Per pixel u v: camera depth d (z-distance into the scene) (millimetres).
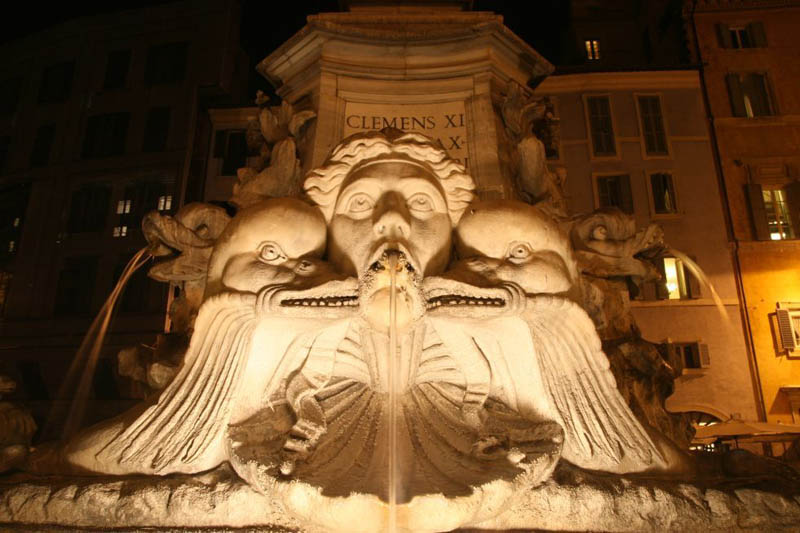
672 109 18797
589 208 18016
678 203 17953
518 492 2340
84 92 20875
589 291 3309
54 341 18047
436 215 2844
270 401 2750
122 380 17203
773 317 16797
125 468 2652
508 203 2838
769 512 2408
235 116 19469
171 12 20875
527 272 2645
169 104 19953
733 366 16344
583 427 2695
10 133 21375
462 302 2615
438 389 2859
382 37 4387
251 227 2707
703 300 16875
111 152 19984
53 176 20125
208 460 2627
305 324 2660
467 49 4414
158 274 3668
